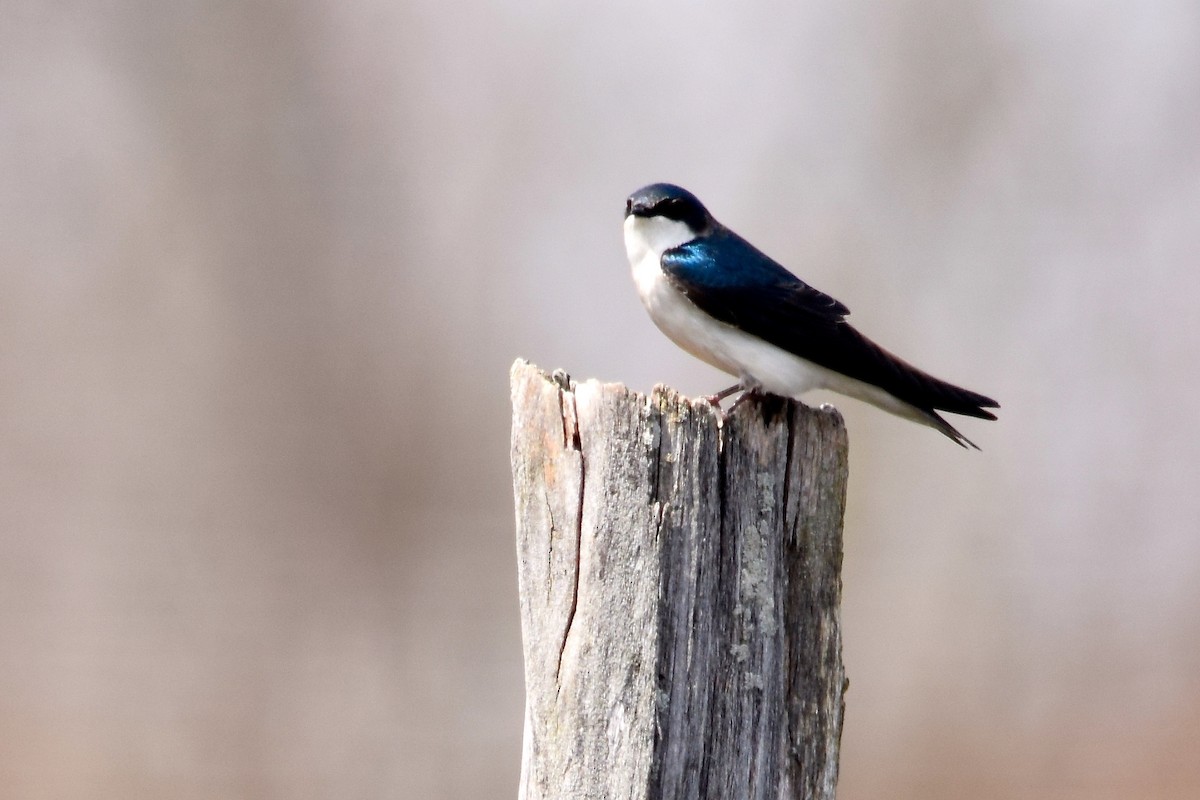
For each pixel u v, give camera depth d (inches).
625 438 184.9
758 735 186.5
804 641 195.0
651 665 181.3
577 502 187.0
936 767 573.3
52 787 523.2
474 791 583.5
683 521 183.9
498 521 715.4
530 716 189.6
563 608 186.9
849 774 565.0
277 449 722.2
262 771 571.8
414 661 666.2
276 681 635.5
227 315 733.3
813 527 195.8
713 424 187.6
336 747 601.6
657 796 180.2
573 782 183.0
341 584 695.7
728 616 186.5
